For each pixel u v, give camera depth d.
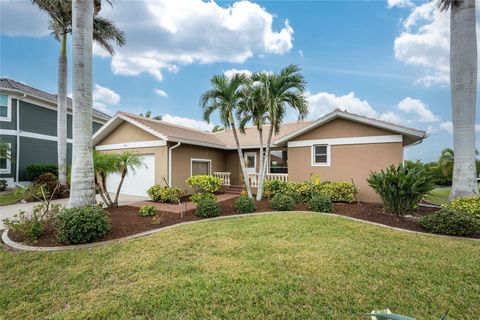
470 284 3.57
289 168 12.82
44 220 6.49
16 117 15.86
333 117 11.40
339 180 11.45
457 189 8.53
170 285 3.57
